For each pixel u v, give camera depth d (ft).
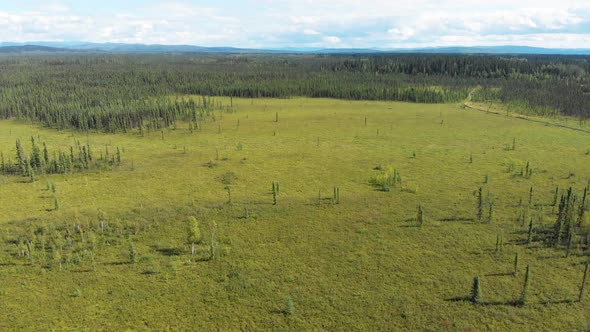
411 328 140.67
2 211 231.30
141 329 141.28
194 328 142.00
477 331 138.10
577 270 168.55
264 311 150.10
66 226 213.05
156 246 195.31
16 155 337.52
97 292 160.97
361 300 154.92
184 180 283.38
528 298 152.25
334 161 327.26
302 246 193.77
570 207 201.05
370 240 197.77
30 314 148.66
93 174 296.51
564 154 336.90
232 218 223.30
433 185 267.39
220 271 174.60
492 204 234.17
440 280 165.17
